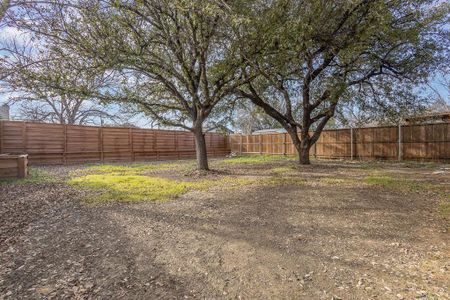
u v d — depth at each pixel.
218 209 4.55
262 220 3.92
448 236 3.20
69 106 17.34
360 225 3.65
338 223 3.74
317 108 12.55
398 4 8.16
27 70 5.76
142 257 2.74
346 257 2.68
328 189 6.16
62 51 6.38
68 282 2.26
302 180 7.51
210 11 5.59
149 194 5.77
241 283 2.23
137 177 8.43
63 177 8.46
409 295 2.00
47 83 6.31
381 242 3.06
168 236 3.33
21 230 3.56
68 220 4.00
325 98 10.63
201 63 7.88
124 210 4.54
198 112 9.26
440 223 3.68
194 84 8.49
